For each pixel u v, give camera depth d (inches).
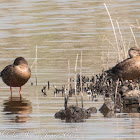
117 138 480.7
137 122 531.8
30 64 817.5
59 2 1427.2
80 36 1014.4
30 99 639.8
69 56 863.1
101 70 764.0
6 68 685.3
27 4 1398.9
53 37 1014.4
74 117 558.6
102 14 1229.7
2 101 631.8
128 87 653.9
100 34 1021.2
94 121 541.3
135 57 673.0
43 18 1200.8
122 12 1247.5
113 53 868.6
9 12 1280.8
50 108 596.1
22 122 543.2
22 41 986.7
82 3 1401.3
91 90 676.7
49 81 719.7
